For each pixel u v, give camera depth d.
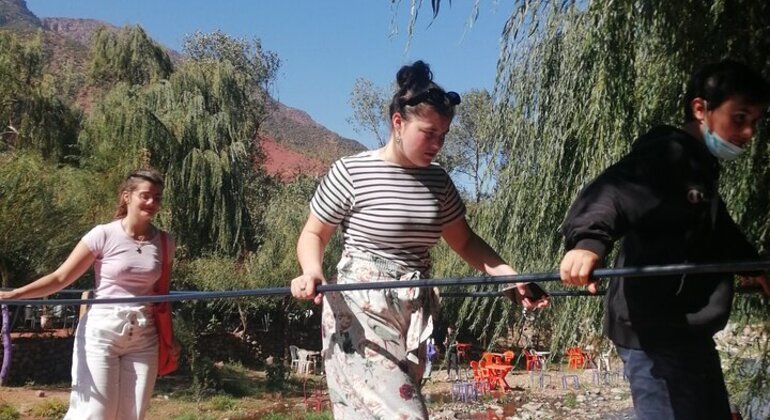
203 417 18.33
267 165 44.16
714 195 2.38
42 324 21.20
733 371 5.14
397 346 2.91
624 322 2.50
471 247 3.32
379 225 2.96
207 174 24.41
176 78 26.36
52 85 23.83
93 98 28.53
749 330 5.09
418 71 2.91
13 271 17.70
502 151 5.74
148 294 4.20
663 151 2.37
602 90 4.79
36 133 23.03
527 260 5.52
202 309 25.00
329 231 3.10
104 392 4.00
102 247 4.14
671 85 4.46
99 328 4.01
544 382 24.50
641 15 4.51
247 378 24.05
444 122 2.88
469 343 7.56
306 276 2.92
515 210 5.57
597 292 3.21
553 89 5.38
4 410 15.27
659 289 2.41
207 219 24.64
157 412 18.33
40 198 17.70
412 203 2.98
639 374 2.48
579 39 5.10
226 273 24.11
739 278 3.25
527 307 3.30
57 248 17.94
